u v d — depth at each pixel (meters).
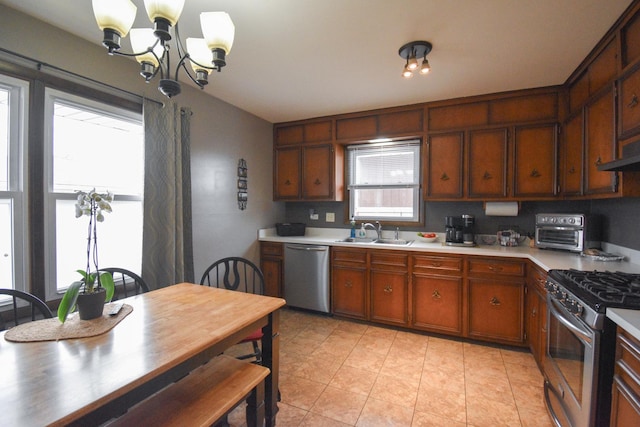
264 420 1.62
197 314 1.44
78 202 1.42
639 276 1.60
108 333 1.23
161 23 1.08
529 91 2.75
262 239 3.65
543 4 1.61
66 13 1.72
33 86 1.75
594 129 2.07
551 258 2.24
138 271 2.39
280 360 2.42
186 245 2.63
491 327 2.65
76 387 0.89
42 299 1.81
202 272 2.87
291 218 4.19
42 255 1.81
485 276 2.66
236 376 1.40
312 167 3.73
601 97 1.97
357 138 3.49
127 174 2.32
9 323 1.68
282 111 3.47
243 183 3.40
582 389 1.32
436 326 2.85
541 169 2.72
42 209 1.80
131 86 2.26
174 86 1.33
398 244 3.12
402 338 2.83
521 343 2.55
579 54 2.13
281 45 2.05
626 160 1.44
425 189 3.15
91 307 1.34
